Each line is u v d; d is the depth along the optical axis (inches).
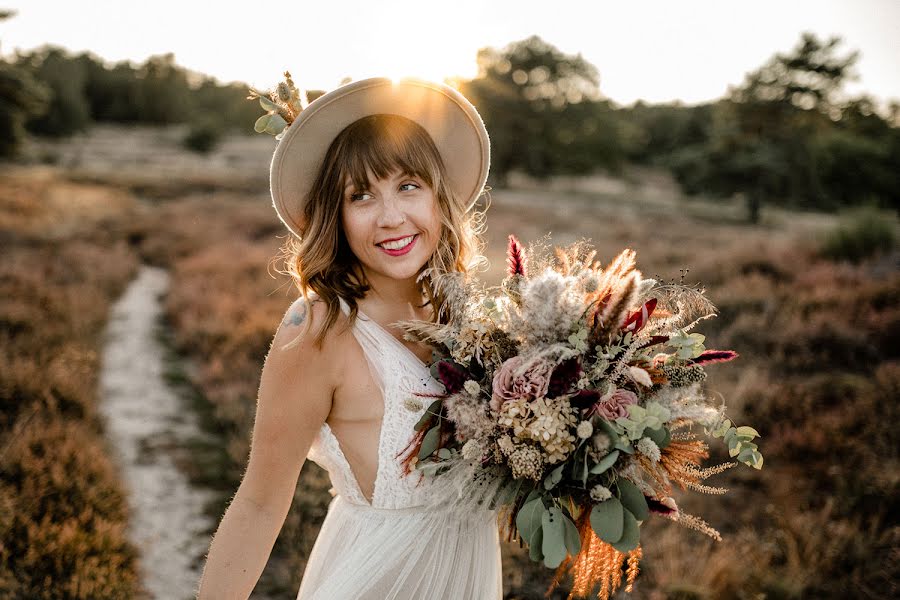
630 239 761.6
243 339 304.2
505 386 50.4
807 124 1475.1
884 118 1727.4
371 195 60.4
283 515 56.4
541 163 2042.3
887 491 164.4
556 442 47.7
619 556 55.1
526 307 52.5
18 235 579.8
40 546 133.3
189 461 197.9
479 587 61.6
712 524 162.7
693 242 732.0
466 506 57.2
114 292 446.0
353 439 57.2
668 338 55.1
